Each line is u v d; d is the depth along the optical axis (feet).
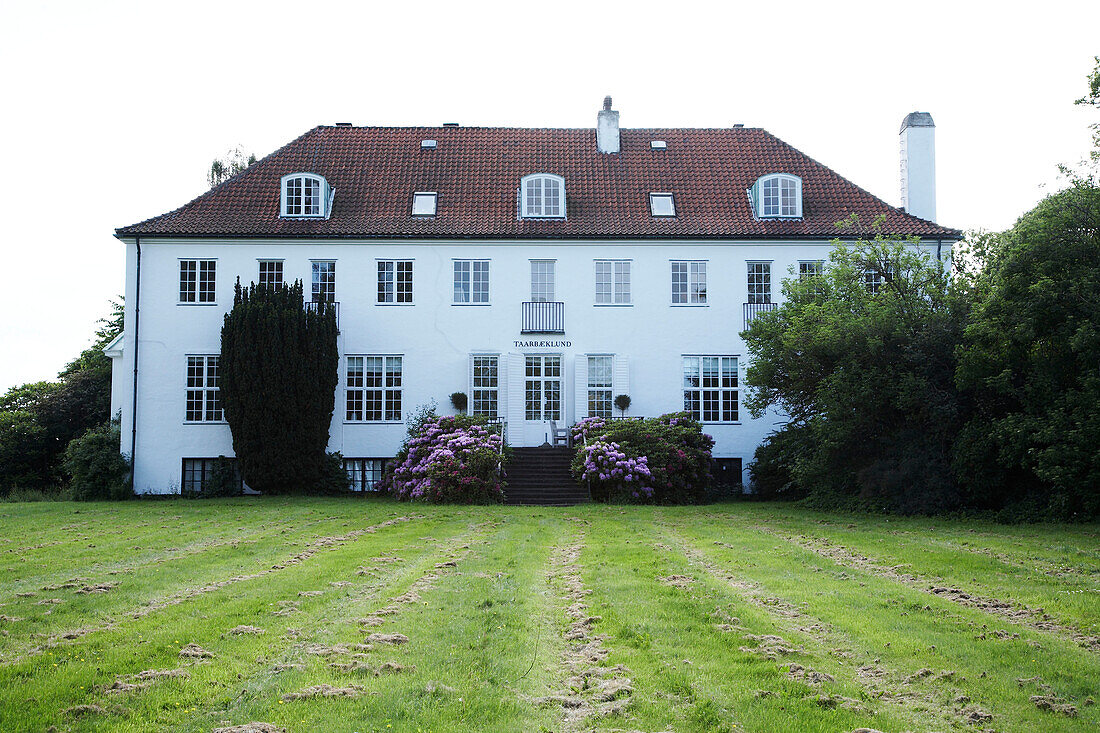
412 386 102.01
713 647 28.50
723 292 103.50
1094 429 57.16
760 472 93.91
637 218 105.50
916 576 41.22
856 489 76.54
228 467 97.45
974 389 68.59
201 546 52.90
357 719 22.21
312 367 92.94
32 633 30.35
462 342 102.42
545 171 111.14
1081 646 28.96
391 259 102.78
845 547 51.03
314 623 31.48
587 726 22.11
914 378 69.21
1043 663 26.78
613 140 114.83
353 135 116.06
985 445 65.00
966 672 25.98
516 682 25.05
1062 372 61.98
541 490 86.43
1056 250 61.93
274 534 58.75
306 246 102.12
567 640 29.58
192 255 101.40
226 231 100.94
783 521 66.59
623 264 103.96
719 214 106.22
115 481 96.53
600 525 63.93
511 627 30.83
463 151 114.01
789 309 80.53
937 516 67.82
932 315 71.61
